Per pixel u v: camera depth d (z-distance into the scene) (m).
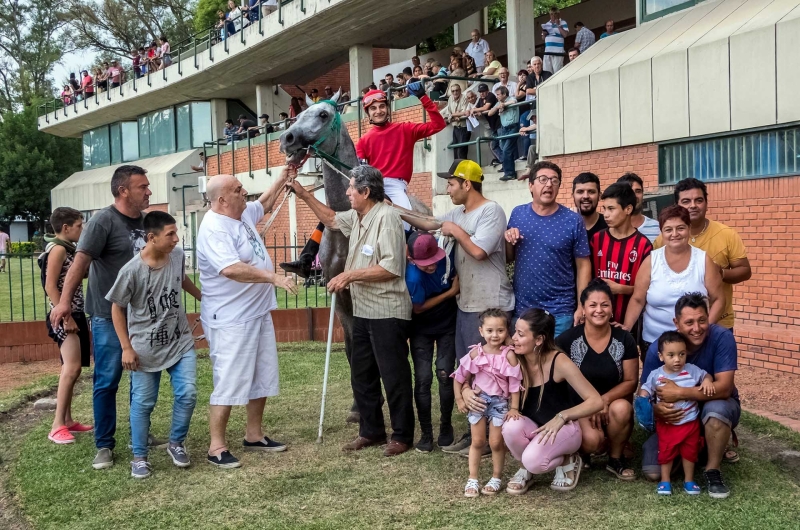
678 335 4.53
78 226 6.16
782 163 8.25
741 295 8.65
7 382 8.62
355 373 5.66
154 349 5.16
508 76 13.82
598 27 17.27
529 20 14.99
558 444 4.51
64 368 6.05
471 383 4.81
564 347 4.95
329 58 22.97
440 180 14.43
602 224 5.64
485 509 4.44
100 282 5.38
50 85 50.34
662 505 4.41
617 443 4.88
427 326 5.60
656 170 9.71
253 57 22.17
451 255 5.57
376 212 5.41
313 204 5.74
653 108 9.59
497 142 13.24
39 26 49.78
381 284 5.39
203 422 6.49
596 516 4.28
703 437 4.57
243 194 5.47
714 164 9.05
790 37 7.91
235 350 5.32
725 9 9.41
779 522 4.13
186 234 24.47
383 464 5.30
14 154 39.84
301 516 4.42
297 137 5.78
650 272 5.01
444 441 5.64
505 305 5.35
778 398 6.98
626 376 4.86
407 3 17.11
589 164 10.73
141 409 5.19
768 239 8.34
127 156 32.59
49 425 6.50
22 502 4.77
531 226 5.28
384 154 6.29
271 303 5.61
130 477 5.15
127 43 43.38
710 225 5.32
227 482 5.02
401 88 15.55
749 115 8.40
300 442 5.88
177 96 27.53
